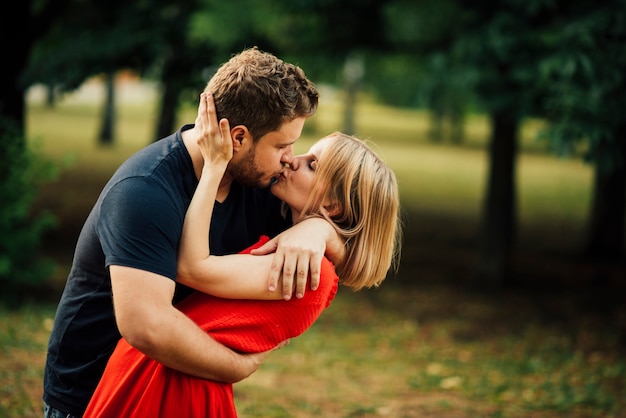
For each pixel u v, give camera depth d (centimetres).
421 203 1684
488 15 790
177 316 184
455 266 1084
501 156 966
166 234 184
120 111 4116
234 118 191
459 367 649
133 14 778
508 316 848
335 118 4428
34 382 450
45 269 697
